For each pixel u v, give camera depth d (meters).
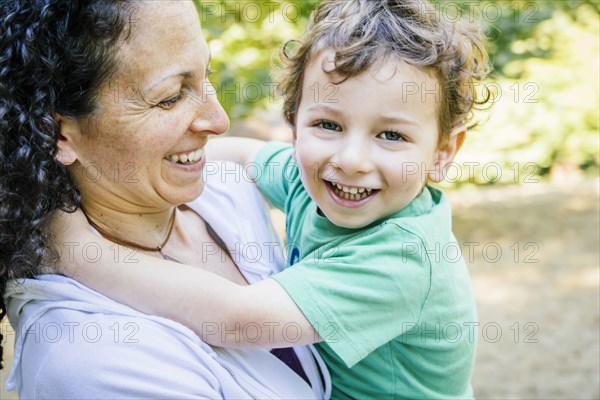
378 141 1.48
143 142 1.29
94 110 1.26
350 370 1.56
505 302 4.55
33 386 1.26
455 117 1.63
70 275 1.33
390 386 1.57
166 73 1.27
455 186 6.90
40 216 1.25
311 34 1.61
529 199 6.54
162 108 1.30
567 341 4.07
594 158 7.22
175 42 1.27
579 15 6.79
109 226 1.42
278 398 1.39
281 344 1.38
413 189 1.53
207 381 1.32
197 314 1.34
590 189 6.76
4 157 1.20
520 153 6.73
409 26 1.51
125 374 1.23
